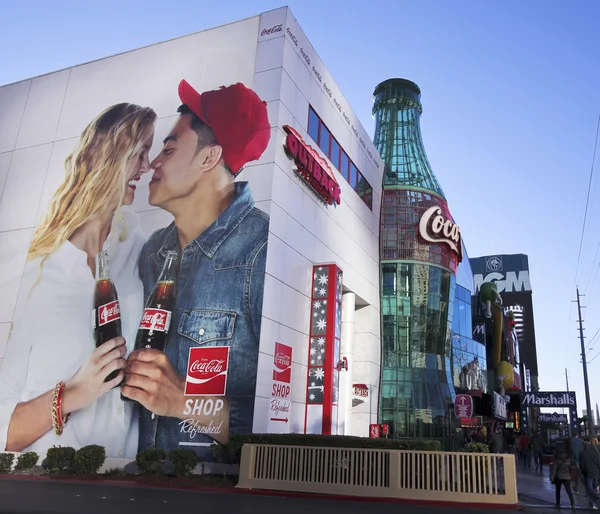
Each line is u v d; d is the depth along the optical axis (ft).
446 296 144.36
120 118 104.68
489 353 248.32
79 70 114.21
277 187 86.99
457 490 54.39
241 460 62.49
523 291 420.77
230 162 90.12
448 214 153.89
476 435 81.35
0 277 105.29
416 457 56.54
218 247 85.87
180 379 81.05
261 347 78.23
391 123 165.78
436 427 128.67
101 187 101.40
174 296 86.17
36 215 107.34
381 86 174.40
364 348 129.18
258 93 92.12
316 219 102.12
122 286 91.45
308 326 94.32
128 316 88.79
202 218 88.94
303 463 60.03
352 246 121.19
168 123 98.48
